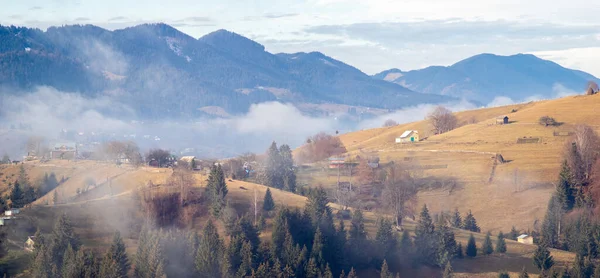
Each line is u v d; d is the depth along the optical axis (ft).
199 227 557.33
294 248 489.26
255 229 524.52
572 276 487.20
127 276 456.86
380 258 511.81
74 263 446.19
